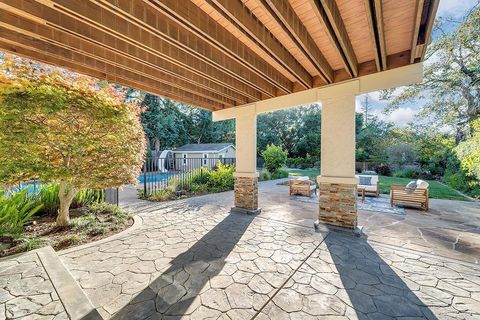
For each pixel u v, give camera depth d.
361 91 3.96
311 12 2.51
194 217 5.38
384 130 19.62
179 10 2.15
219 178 9.93
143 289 2.44
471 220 5.02
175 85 4.29
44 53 2.83
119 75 3.79
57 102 3.60
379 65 3.55
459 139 11.29
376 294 2.37
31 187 4.92
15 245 3.40
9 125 3.37
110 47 2.74
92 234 4.12
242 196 5.93
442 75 10.41
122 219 4.96
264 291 2.42
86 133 4.15
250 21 2.46
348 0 2.35
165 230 4.41
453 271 2.84
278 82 4.20
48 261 2.86
